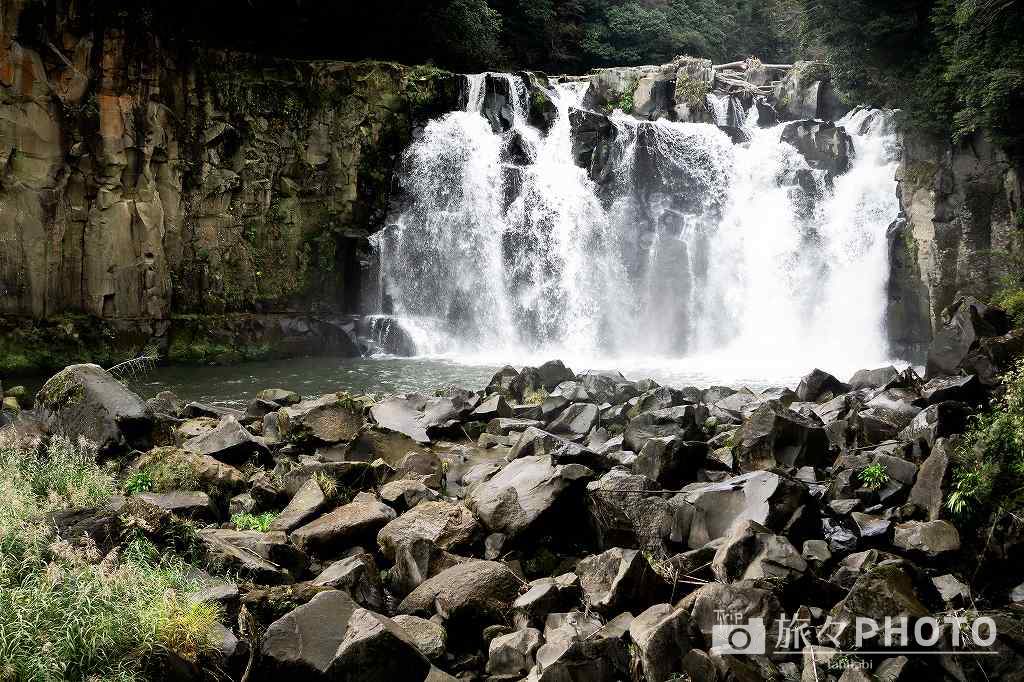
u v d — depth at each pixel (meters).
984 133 21.23
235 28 25.06
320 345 24.38
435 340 25.42
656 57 43.34
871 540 7.66
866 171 25.20
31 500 7.07
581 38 42.19
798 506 7.61
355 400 12.49
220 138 23.44
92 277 20.62
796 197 25.33
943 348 13.73
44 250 19.72
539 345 25.77
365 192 25.83
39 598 5.43
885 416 10.81
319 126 25.14
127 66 20.94
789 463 9.66
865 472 8.81
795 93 29.73
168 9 22.14
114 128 20.77
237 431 10.05
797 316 24.98
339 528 7.69
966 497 7.70
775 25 50.66
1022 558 7.28
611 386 13.66
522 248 25.86
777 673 5.79
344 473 9.16
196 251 23.14
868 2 23.89
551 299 25.67
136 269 21.27
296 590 6.47
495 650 5.96
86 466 8.55
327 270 25.33
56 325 19.97
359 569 6.76
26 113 19.25
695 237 25.95
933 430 9.46
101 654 5.28
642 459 8.95
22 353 19.36
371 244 25.58
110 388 9.82
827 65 28.67
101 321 20.78
